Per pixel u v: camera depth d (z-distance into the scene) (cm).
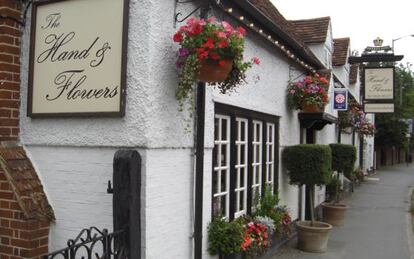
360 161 2625
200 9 472
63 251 315
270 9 878
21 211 402
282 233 764
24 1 434
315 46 1252
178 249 441
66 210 417
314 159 774
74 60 408
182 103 433
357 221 1151
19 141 438
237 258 538
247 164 657
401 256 773
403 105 4509
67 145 414
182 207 447
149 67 386
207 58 391
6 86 425
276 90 773
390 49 1938
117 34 391
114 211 369
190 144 458
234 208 612
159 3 399
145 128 384
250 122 661
